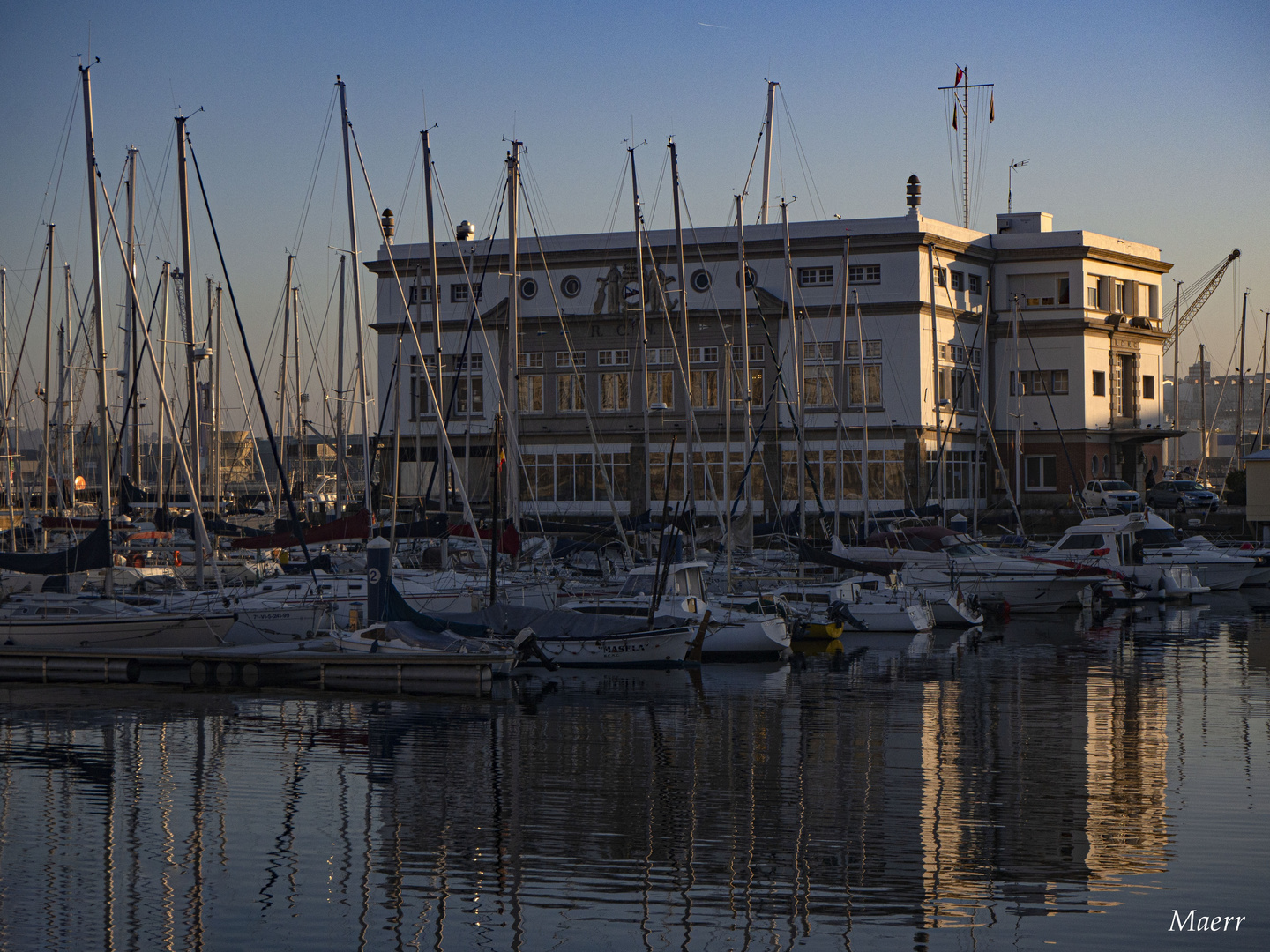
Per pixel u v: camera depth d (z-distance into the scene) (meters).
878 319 74.19
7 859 19.67
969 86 92.44
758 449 74.62
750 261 75.25
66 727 29.28
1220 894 17.73
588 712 30.91
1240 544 67.88
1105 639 44.75
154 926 17.06
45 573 36.94
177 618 37.53
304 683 34.47
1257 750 26.17
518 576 43.88
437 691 33.34
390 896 18.05
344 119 47.97
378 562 36.31
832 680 35.81
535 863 19.31
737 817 21.50
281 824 21.36
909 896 17.81
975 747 26.73
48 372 56.59
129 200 52.03
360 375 53.91
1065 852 19.52
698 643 38.00
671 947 16.27
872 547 53.59
